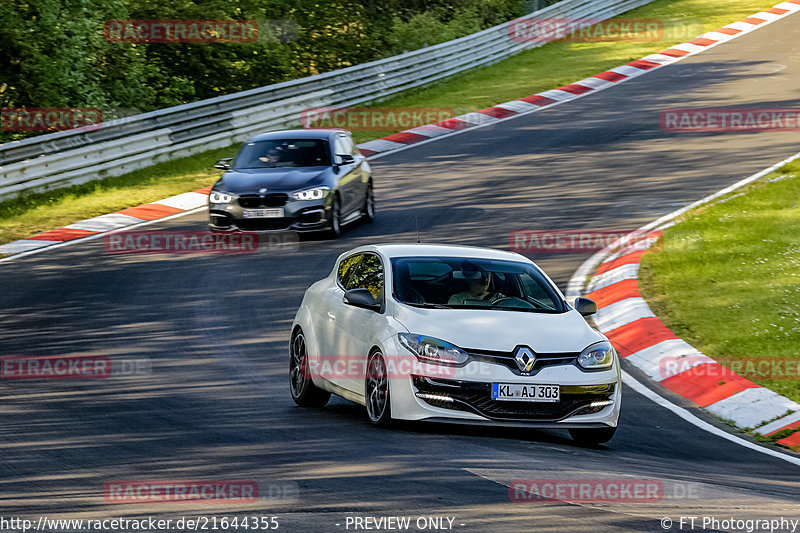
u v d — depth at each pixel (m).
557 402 28.23
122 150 82.38
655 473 25.72
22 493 22.20
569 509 20.75
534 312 30.88
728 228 62.38
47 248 61.53
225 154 89.62
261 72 120.81
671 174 78.94
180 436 28.36
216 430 29.19
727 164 81.38
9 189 72.81
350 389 31.16
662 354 42.03
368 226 66.38
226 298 50.31
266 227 61.06
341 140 66.94
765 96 106.56
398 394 28.45
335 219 62.44
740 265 54.69
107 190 77.38
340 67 130.88
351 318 31.52
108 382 36.25
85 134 80.12
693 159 83.56
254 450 26.42
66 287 52.69
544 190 75.06
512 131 96.12
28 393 34.62
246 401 33.81
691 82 115.62
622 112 102.75
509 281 32.09
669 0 169.75
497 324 29.28
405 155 88.00
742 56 129.12
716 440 32.28
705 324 45.69
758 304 48.06
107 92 103.12
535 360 28.31
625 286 52.06
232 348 41.78
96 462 25.25
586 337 29.73
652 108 103.94
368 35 140.25
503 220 66.94
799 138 89.19
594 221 66.38
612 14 157.38
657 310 48.16
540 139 92.62
